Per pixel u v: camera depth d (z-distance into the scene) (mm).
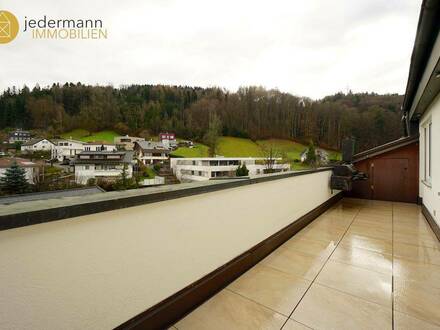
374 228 3795
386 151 6266
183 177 42688
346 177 5168
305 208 3924
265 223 2680
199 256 1763
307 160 31547
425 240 3240
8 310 867
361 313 1677
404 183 6094
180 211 1595
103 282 1160
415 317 1634
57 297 994
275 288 2000
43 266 949
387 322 1583
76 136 51844
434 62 2773
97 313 1138
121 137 53438
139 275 1333
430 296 1895
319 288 2008
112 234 1194
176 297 1565
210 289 1850
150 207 1388
